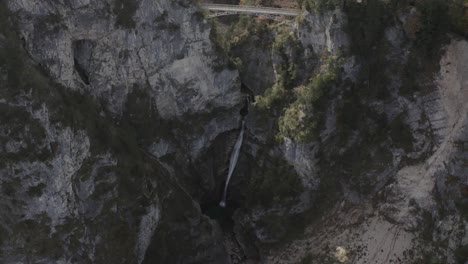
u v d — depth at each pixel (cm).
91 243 7044
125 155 7694
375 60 8450
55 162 6588
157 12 8412
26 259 6462
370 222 8188
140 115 8600
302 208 8700
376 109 8444
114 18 7988
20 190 6444
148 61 8519
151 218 7750
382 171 8306
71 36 7700
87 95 7856
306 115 8550
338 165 8612
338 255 7988
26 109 6512
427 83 8056
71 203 6862
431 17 7881
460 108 7700
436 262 7294
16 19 7031
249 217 8925
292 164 8812
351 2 8388
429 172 7862
